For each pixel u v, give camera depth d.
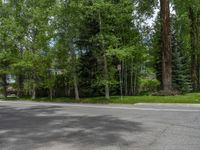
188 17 38.03
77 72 33.56
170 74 28.02
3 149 8.91
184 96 25.58
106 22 29.59
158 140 9.22
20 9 39.16
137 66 35.62
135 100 25.44
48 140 9.88
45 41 34.47
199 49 39.22
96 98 30.28
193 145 8.51
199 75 43.06
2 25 40.56
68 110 19.39
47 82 35.72
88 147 8.67
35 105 25.23
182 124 12.07
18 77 43.44
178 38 41.06
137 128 11.43
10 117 16.80
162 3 28.41
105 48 29.73
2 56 39.72
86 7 28.02
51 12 31.14
